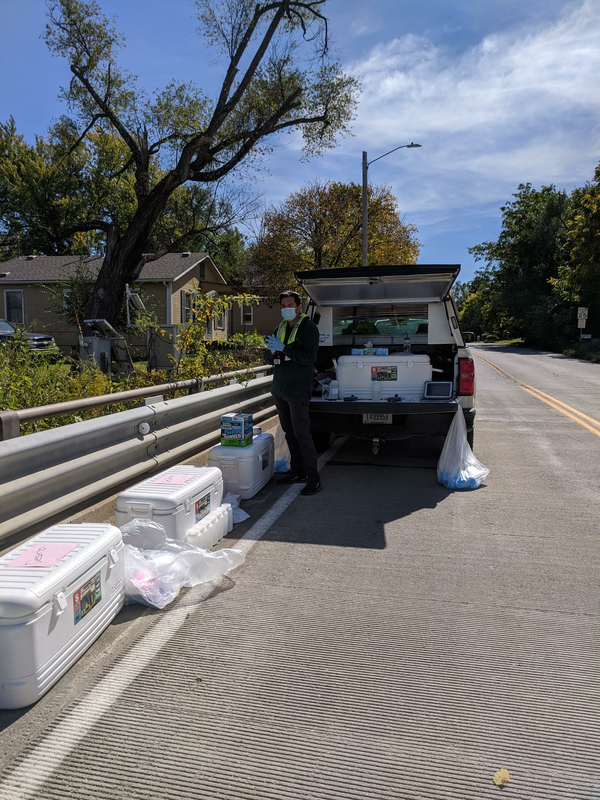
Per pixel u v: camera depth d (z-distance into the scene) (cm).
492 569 400
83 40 1619
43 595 257
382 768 221
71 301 1823
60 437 365
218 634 316
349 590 368
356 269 590
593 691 266
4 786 212
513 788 211
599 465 703
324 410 636
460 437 620
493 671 281
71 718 248
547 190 5072
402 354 657
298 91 1709
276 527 485
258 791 210
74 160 2250
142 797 207
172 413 534
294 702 258
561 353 3653
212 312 870
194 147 1551
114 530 333
